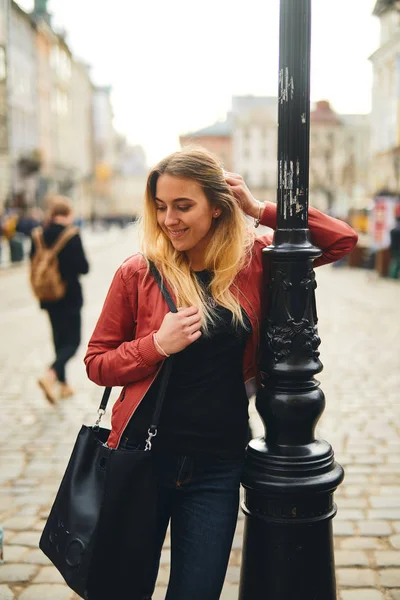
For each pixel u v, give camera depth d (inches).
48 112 2186.3
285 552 79.2
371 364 295.9
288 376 78.2
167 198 72.9
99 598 71.9
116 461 71.1
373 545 130.9
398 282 679.7
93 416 220.5
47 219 231.5
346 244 83.4
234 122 3604.8
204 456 74.5
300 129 77.8
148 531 71.2
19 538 133.9
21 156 1812.3
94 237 1968.5
